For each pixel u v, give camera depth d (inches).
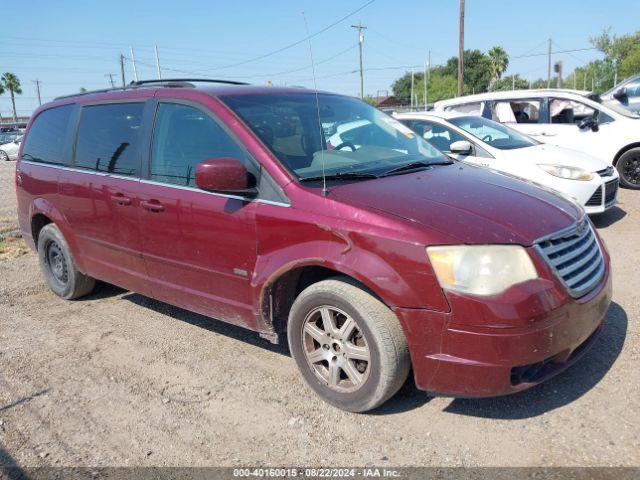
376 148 165.2
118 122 181.3
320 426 127.2
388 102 2615.7
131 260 177.8
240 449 120.6
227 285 149.3
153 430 129.2
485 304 110.1
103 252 189.3
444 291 112.7
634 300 186.5
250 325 148.2
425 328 115.6
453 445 117.7
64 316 203.9
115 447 123.6
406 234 116.5
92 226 189.2
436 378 117.5
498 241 114.1
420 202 126.3
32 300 223.8
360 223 122.3
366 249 120.7
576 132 393.7
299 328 136.6
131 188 169.8
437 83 2935.5
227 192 144.9
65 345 178.1
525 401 131.7
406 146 173.6
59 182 200.4
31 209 219.0
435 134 315.0
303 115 163.0
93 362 165.0
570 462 110.0
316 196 131.0
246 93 163.0
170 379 152.6
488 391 113.6
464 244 113.1
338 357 131.3
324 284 129.0
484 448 116.1
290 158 142.2
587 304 121.6
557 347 115.1
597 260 135.1
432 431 122.9
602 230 287.6
